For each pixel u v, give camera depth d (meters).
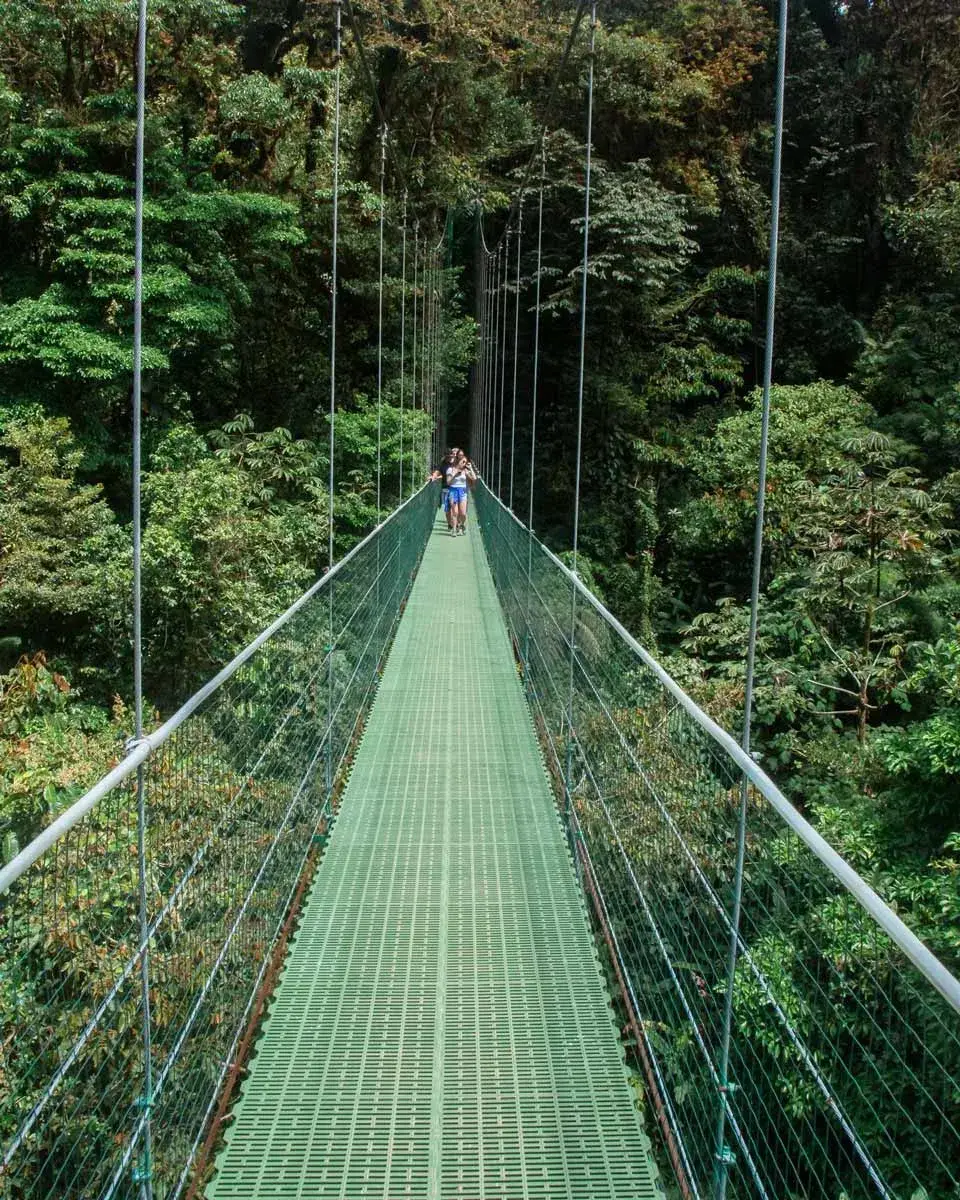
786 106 18.00
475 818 4.00
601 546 15.77
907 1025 1.29
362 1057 2.51
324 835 3.81
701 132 17.33
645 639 11.34
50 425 9.17
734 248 17.78
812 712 7.73
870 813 5.59
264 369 13.20
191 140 11.18
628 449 16.52
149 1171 1.70
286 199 12.63
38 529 8.52
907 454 11.52
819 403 11.98
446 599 8.72
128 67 11.09
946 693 5.74
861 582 8.18
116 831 1.79
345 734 4.57
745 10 17.53
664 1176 2.20
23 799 4.41
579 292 15.92
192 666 7.97
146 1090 1.70
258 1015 2.63
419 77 14.33
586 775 3.53
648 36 17.08
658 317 16.48
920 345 13.64
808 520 8.58
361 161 13.91
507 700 5.68
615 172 16.69
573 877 3.50
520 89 17.06
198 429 11.26
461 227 23.03
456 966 2.92
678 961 2.25
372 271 13.90
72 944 1.64
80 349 9.37
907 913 4.65
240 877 2.48
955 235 13.60
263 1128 2.25
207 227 10.59
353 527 11.27
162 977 1.93
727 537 11.52
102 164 10.62
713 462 12.38
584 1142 2.22
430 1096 2.37
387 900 3.31
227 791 2.34
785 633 8.12
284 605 8.17
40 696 6.64
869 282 16.97
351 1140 2.22
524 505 17.86
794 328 17.05
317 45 13.24
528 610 5.94
